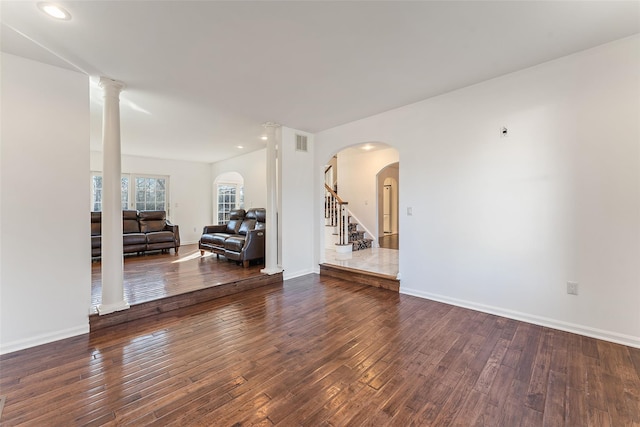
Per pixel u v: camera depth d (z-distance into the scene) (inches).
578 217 97.5
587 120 95.1
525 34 84.4
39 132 95.3
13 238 90.7
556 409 62.9
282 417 61.1
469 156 122.1
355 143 167.6
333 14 73.9
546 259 104.2
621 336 90.7
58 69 99.2
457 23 78.6
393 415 61.6
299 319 114.7
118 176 111.8
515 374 75.9
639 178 87.2
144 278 156.9
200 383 72.9
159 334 101.2
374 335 99.7
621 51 88.7
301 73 107.2
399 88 122.2
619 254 90.7
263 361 83.4
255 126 175.3
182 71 104.3
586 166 95.7
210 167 318.3
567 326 100.3
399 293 147.6
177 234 248.2
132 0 66.9
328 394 68.6
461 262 126.1
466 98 122.4
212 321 112.9
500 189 114.1
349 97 131.2
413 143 140.7
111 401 65.9
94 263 198.4
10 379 74.4
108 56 93.2
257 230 190.1
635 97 87.2
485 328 104.1
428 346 91.4
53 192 97.6
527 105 106.8
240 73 106.4
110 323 107.9
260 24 77.8
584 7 72.2
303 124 172.9
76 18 73.6
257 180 252.7
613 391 68.4
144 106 139.4
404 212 145.6
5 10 69.7
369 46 89.7
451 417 60.9
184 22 76.4
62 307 98.6
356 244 248.7
